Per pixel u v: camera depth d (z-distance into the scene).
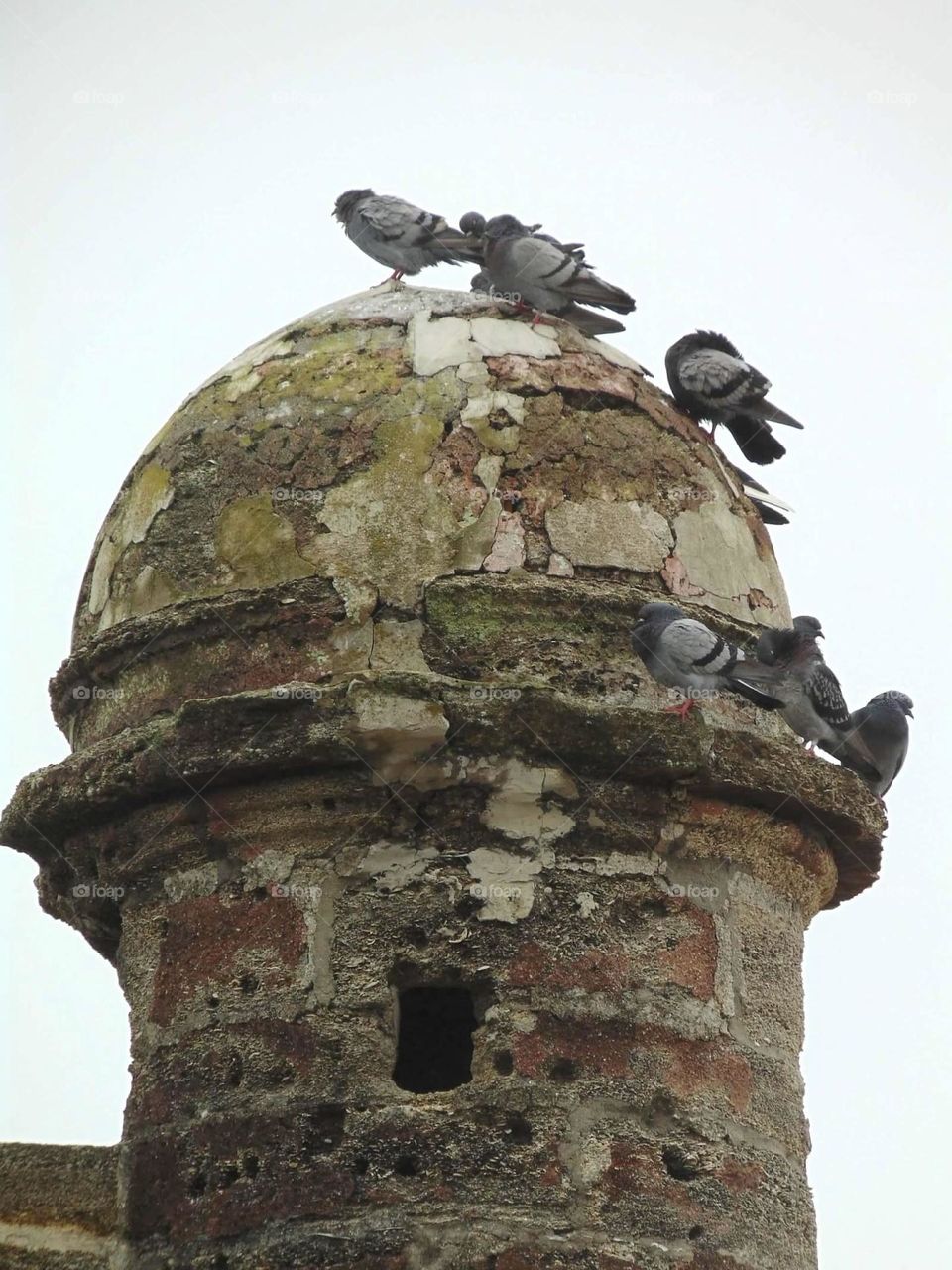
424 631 18.88
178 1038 18.30
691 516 20.27
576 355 20.70
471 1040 18.48
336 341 20.61
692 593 19.88
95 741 19.98
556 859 18.36
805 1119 19.05
